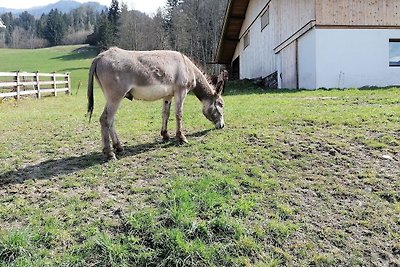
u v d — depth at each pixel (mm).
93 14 138000
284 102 11383
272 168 5770
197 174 5566
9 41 116250
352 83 16031
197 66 7902
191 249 3984
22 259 3850
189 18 61750
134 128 8711
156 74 6418
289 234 4301
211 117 7934
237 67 36094
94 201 4883
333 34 15805
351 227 4449
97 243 4016
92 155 6789
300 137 6969
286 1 19172
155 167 5910
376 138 6699
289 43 18797
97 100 17328
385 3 15883
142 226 4262
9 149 7414
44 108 14422
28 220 4488
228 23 30125
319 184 5262
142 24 75125
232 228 4270
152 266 3906
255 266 3902
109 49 6301
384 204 4824
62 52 85125
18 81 17984
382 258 4051
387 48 16062
